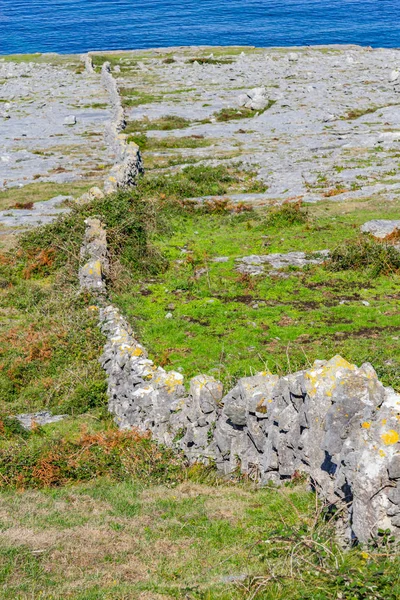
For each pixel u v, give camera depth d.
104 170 46.91
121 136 50.72
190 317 25.61
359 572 9.80
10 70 87.75
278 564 10.60
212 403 15.91
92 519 13.32
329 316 24.89
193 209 36.94
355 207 36.03
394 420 10.91
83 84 77.00
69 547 12.05
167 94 69.00
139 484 15.55
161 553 11.82
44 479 16.14
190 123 58.75
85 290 27.56
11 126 59.88
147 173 45.19
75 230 32.88
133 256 30.45
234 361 21.94
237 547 11.73
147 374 18.30
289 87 70.25
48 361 23.61
